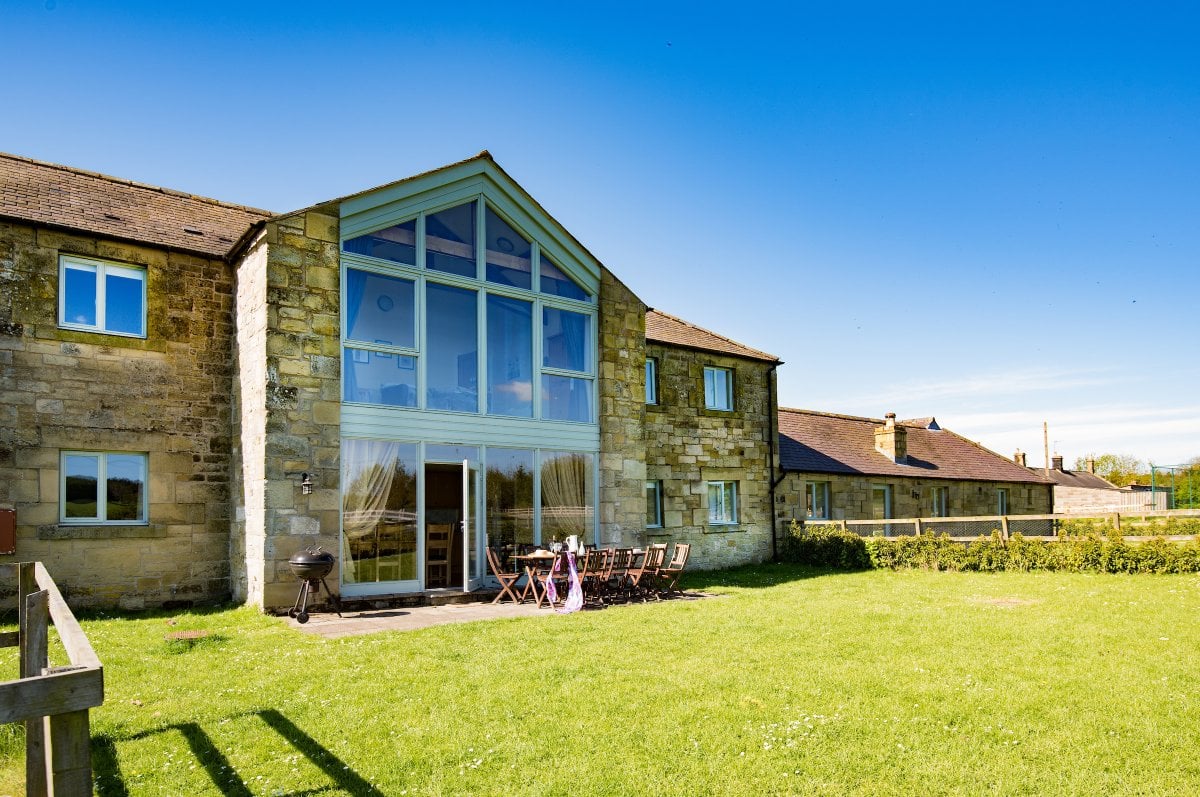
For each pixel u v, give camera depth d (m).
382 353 12.23
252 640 8.91
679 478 18.16
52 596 4.75
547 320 14.35
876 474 22.59
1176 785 4.79
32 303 11.10
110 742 5.52
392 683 6.97
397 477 12.12
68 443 11.21
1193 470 37.62
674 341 18.25
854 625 9.71
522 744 5.49
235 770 5.06
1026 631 9.20
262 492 10.80
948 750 5.36
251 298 11.84
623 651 8.24
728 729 5.79
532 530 13.55
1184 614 10.24
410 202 12.66
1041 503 29.39
